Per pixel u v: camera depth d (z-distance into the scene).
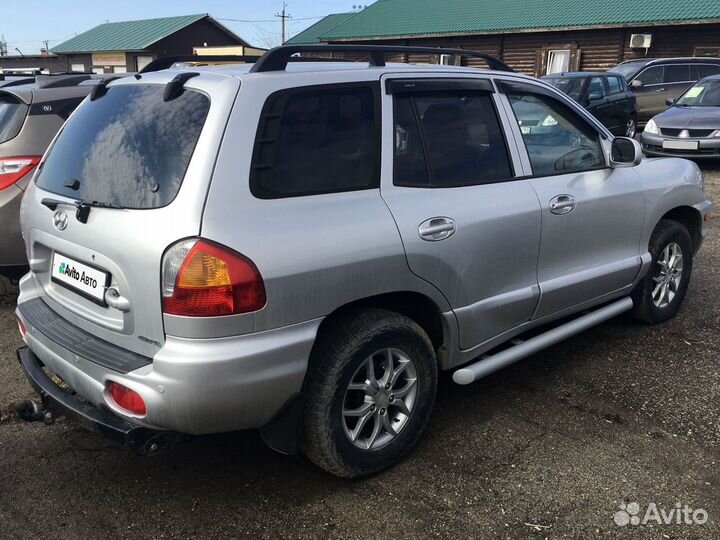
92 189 2.88
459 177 3.39
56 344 2.94
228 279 2.50
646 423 3.60
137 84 3.13
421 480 3.12
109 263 2.69
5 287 5.58
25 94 5.01
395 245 2.97
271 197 2.71
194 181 2.56
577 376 4.17
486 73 3.68
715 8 20.95
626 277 4.46
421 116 3.30
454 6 27.88
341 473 3.02
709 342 4.67
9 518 2.86
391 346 3.05
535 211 3.65
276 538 2.74
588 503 2.95
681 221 5.20
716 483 3.08
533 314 3.82
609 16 22.77
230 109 2.68
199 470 3.22
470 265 3.34
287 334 2.68
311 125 2.88
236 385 2.56
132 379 2.58
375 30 28.08
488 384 4.07
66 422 3.67
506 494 3.01
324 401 2.86
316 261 2.71
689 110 11.88
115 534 2.77
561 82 14.73
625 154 4.17
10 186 4.82
